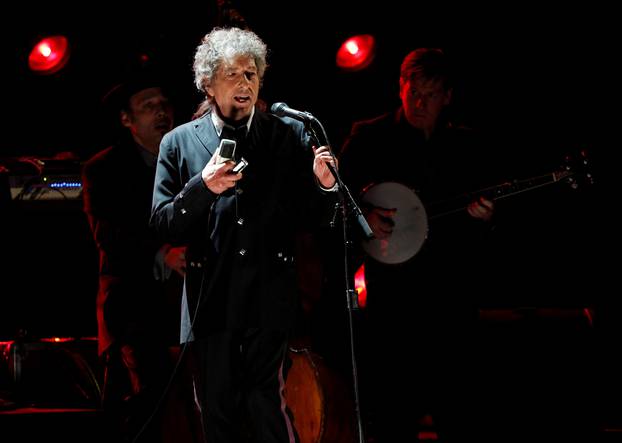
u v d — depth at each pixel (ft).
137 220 54.19
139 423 52.34
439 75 56.70
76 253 71.31
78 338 66.85
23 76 79.77
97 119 78.95
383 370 56.24
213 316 36.83
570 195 67.05
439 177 58.54
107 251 54.39
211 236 37.35
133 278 53.67
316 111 77.00
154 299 53.67
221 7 58.75
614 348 59.47
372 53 73.87
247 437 40.24
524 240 67.51
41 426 55.31
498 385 57.06
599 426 57.67
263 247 37.37
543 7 72.13
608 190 66.95
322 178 37.19
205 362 37.37
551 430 57.00
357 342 58.23
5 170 70.18
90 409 59.47
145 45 76.02
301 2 76.13
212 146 38.55
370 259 57.52
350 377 58.03
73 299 71.31
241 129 38.63
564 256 66.85
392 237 57.21
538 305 66.95
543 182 57.57
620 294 64.28
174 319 53.78
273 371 37.52
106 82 78.54
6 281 70.59
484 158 59.26
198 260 37.65
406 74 57.36
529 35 72.59
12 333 70.44
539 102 72.13
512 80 72.95
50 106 79.77
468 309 56.70
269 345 37.42
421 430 66.03
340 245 57.88
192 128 39.34
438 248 57.06
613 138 69.31
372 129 59.11
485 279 67.56
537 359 57.77
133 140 56.95
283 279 37.73
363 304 57.72
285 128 39.47
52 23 78.54
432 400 55.62
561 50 71.77
